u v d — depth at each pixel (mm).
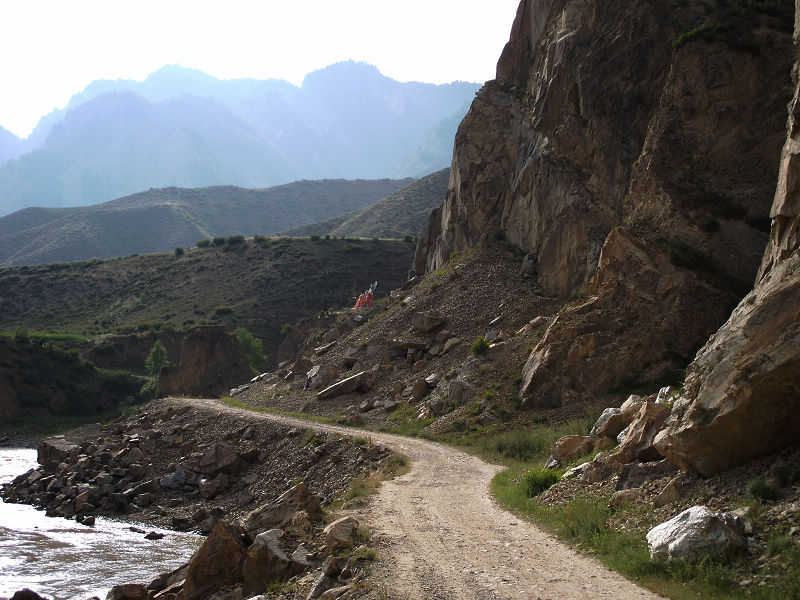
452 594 10711
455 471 25281
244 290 138250
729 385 12656
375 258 150500
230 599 15172
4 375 91625
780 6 37219
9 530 34875
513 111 65188
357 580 11953
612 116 46281
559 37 53250
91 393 97562
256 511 18391
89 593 23922
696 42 36500
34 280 147250
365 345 56781
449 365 45375
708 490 12664
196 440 46156
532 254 55000
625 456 16047
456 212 69812
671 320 32500
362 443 33500
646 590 10344
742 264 32688
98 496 40688
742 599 9461
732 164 34688
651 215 35594
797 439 12461
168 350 113562
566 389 33250
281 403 54281
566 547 13258
